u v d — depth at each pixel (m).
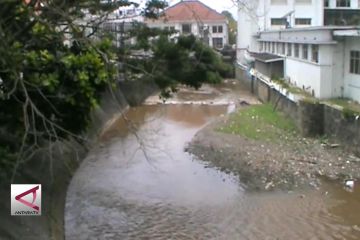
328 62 29.84
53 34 13.11
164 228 17.95
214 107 44.75
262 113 36.69
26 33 13.15
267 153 26.17
